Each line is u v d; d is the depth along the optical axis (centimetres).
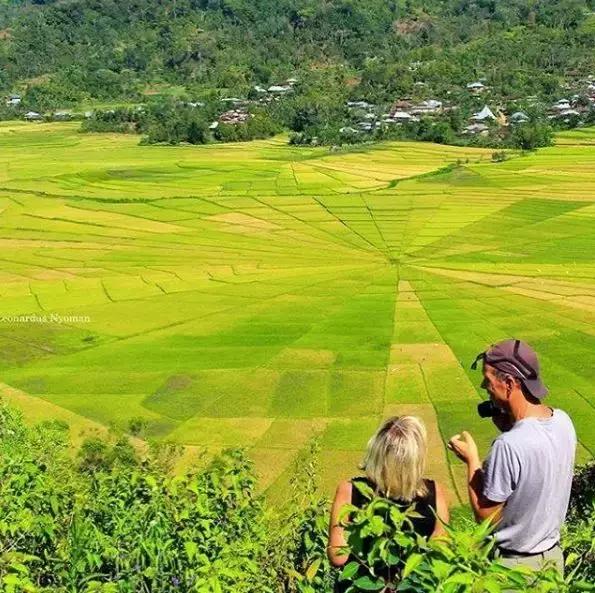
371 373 5622
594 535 856
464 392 5191
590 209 12056
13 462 1223
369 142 19212
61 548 1036
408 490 758
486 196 13250
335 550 746
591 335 6475
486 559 609
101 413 5050
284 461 4241
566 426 793
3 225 11838
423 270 9156
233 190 14188
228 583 845
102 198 13612
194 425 4806
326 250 10294
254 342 6500
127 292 8381
